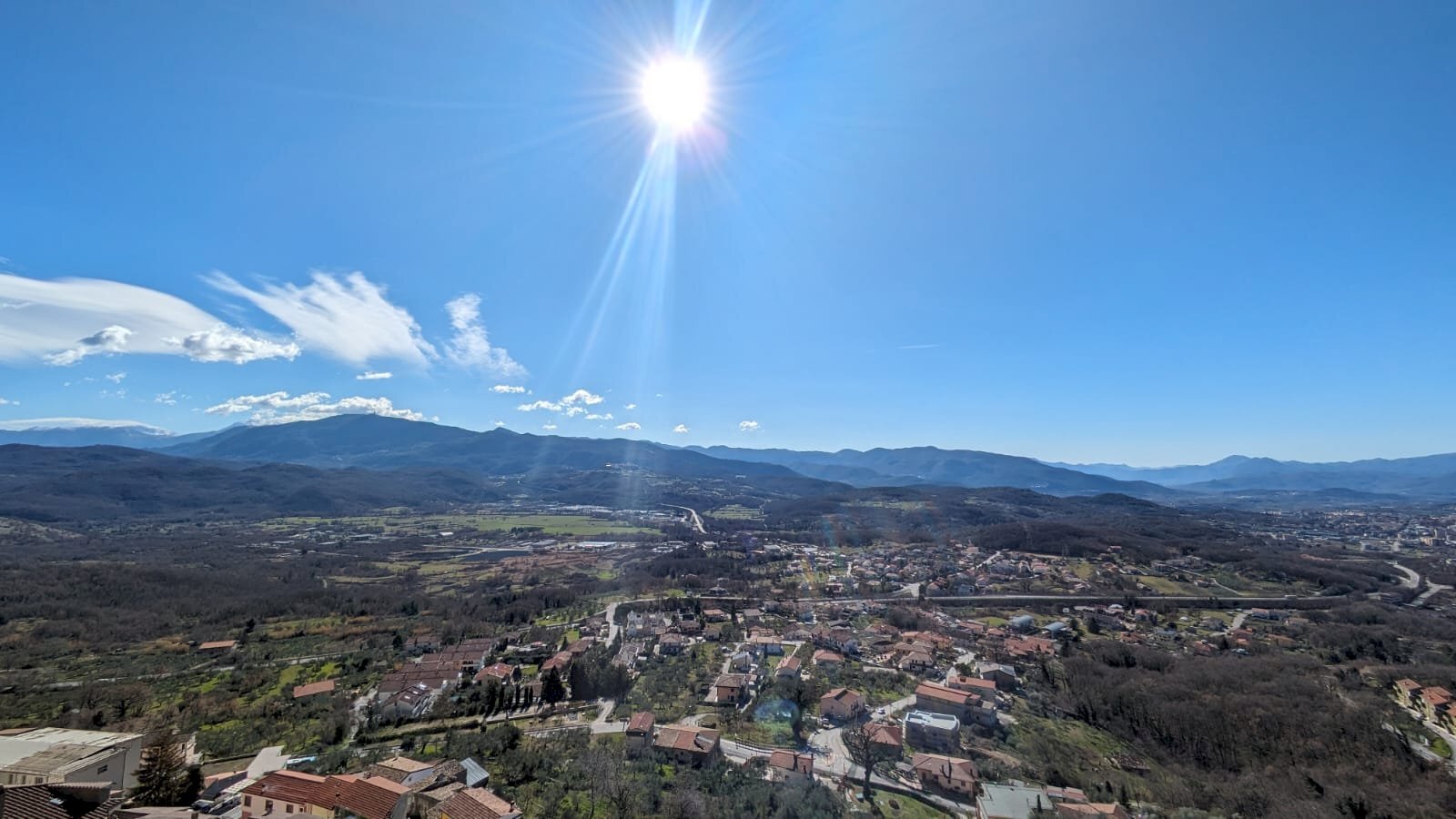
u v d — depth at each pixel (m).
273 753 79.50
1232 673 113.50
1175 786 75.62
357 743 84.31
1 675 111.62
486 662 126.94
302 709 96.75
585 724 92.00
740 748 85.56
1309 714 94.12
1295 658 125.31
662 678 115.00
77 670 115.62
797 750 85.62
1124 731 96.44
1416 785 76.69
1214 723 92.19
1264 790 74.94
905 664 126.38
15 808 36.34
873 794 72.75
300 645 137.00
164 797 59.59
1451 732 93.00
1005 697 110.12
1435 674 111.75
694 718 96.62
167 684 108.62
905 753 85.12
